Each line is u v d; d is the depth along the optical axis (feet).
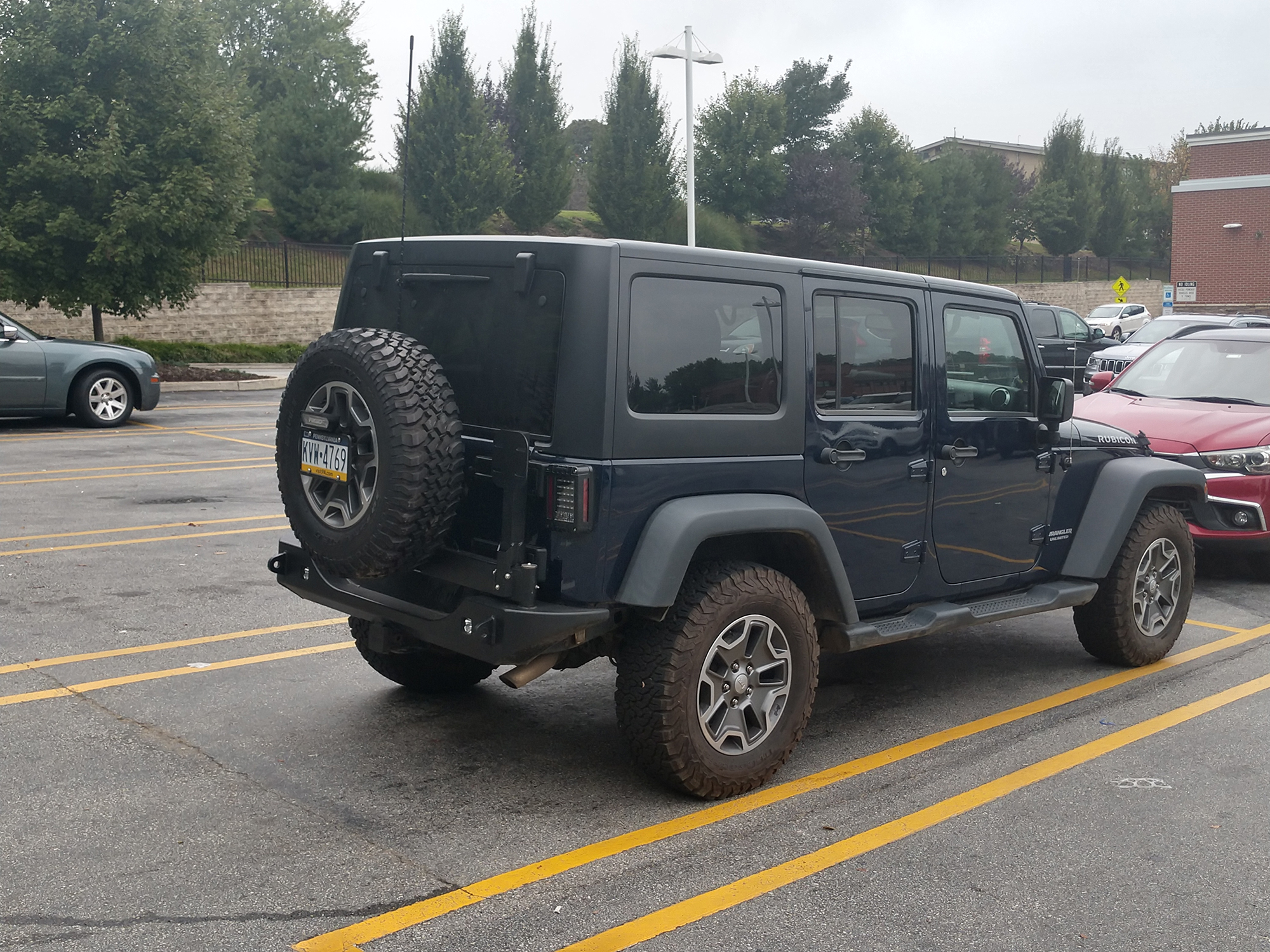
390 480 13.42
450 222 130.52
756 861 13.00
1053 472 19.54
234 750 15.90
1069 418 18.79
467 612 13.82
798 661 15.11
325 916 11.46
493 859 12.85
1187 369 32.12
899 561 17.21
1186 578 21.52
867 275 16.37
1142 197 215.31
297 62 165.27
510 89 144.46
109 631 21.33
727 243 149.59
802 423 15.47
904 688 19.86
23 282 65.77
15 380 49.75
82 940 10.85
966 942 11.35
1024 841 13.71
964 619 17.63
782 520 14.71
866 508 16.49
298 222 123.13
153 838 13.08
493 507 13.96
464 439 14.29
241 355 93.20
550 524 13.41
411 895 11.95
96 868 12.31
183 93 68.08
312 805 14.15
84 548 28.07
